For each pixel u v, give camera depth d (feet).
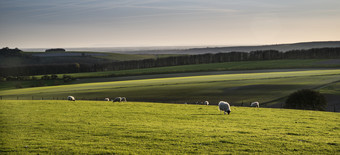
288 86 236.84
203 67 467.52
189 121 77.71
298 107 160.56
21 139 55.57
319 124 74.90
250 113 96.53
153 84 282.77
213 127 68.39
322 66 407.03
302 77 286.66
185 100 198.39
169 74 406.62
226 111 93.86
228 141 54.39
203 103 170.71
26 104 118.21
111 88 266.77
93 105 118.21
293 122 77.92
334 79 261.85
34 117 81.97
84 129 64.80
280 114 95.66
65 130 64.03
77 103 126.82
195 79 315.78
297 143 53.26
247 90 228.02
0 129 62.08
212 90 234.58
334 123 77.10
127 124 71.05
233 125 71.77
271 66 434.71
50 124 70.79
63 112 94.53
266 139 56.24
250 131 63.26
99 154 47.14
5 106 104.06
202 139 55.88
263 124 74.02
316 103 156.76
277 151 48.98
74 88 281.13
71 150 48.83
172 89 246.27
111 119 80.12
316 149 49.88
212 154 47.34
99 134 60.13
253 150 49.42
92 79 379.96
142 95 222.48
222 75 357.61
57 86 306.96
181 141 54.60
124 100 151.02
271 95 204.74
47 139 55.77
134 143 53.26
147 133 60.44
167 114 91.30
